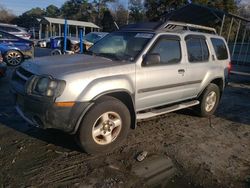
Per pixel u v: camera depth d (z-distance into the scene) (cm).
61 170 364
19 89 397
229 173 388
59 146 429
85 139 387
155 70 470
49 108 360
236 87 1112
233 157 439
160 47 487
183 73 530
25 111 387
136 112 471
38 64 410
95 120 389
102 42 539
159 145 460
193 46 565
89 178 351
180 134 518
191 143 480
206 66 593
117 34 538
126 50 480
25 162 378
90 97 379
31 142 436
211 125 588
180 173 379
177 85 525
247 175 386
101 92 390
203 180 366
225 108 745
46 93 360
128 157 411
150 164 396
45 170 362
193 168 394
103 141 409
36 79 375
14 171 355
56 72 376
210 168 397
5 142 432
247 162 425
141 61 452
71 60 434
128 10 5212
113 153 419
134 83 440
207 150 457
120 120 420
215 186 355
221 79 650
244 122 629
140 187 341
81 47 1374
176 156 426
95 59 448
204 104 614
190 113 657
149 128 536
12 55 1255
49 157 395
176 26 567
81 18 6438
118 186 339
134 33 513
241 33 2420
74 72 379
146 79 457
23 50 1281
